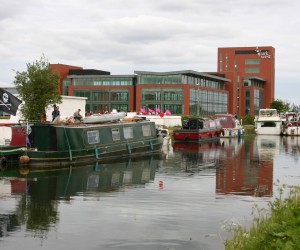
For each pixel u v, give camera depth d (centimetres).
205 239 1302
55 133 2956
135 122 3741
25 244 1248
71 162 3042
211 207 1706
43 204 1747
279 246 1040
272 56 16250
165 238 1313
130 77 11256
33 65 4412
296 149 4597
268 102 15950
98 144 3284
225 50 16425
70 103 6072
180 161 3334
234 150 4428
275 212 1407
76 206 1712
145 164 3109
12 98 3278
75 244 1255
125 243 1267
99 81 11481
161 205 1738
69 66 12538
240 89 14200
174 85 10619
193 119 5806
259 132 7975
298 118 8662
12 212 1611
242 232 1230
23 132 3084
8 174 2550
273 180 2397
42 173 2602
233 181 2359
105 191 2038
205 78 11781
